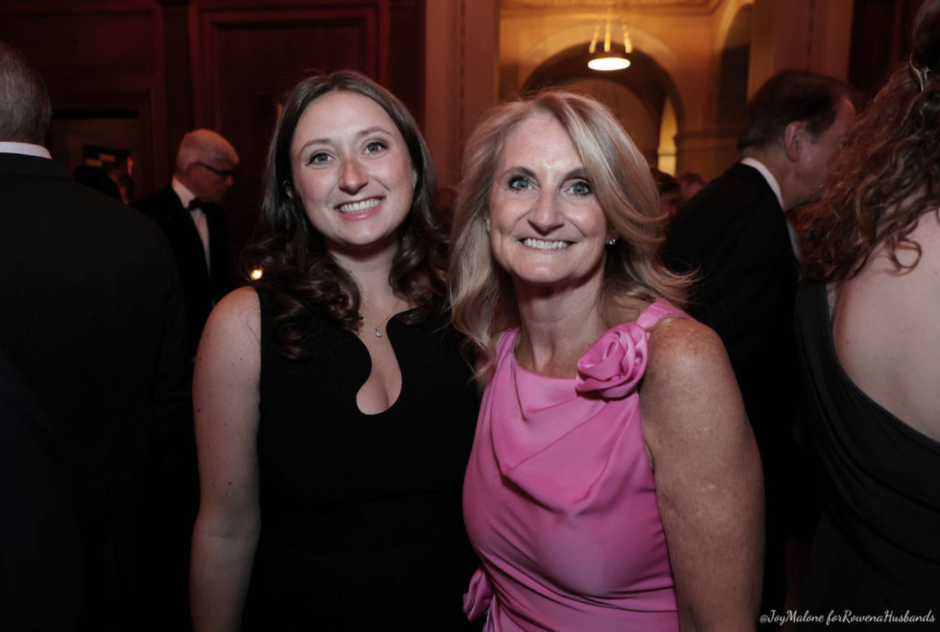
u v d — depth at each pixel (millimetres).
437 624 1166
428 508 1176
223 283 3678
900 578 832
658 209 1005
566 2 8883
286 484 1120
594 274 1029
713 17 9039
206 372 1123
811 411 980
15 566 652
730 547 840
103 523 1434
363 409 1140
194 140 3541
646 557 921
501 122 1044
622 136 963
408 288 1238
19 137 1367
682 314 955
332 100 1155
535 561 971
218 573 1171
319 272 1181
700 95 9328
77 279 1338
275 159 1212
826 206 962
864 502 860
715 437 835
